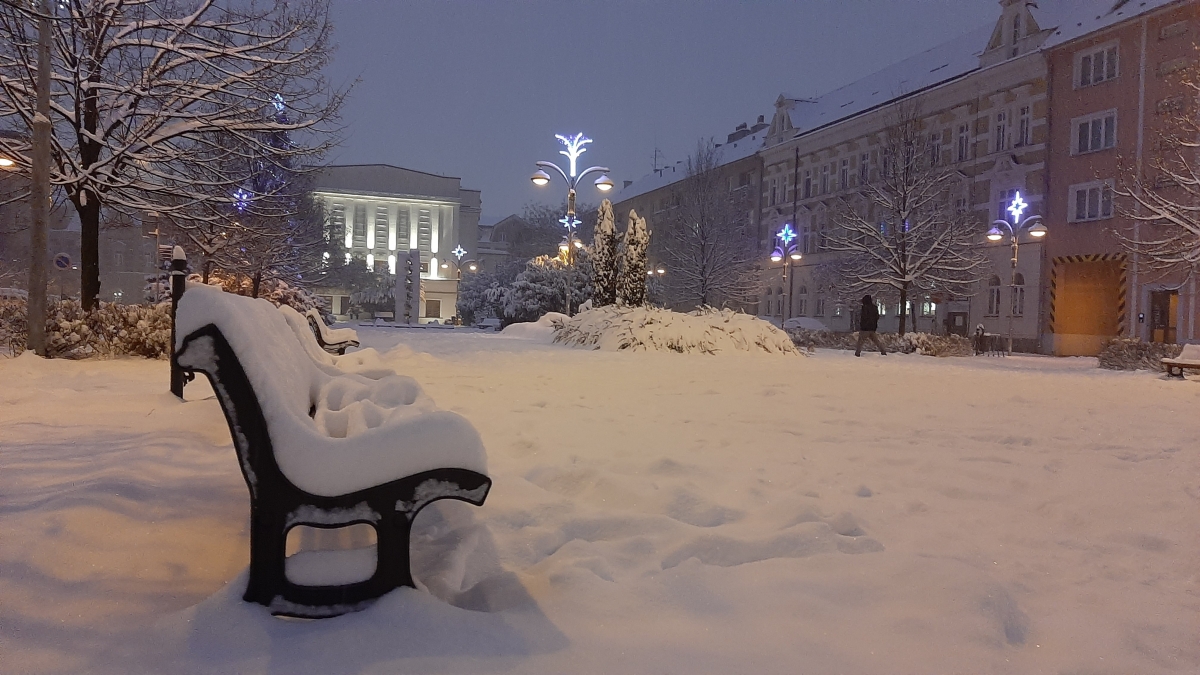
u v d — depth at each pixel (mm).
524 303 43469
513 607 2166
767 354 17406
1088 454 5164
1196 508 3680
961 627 2123
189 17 13562
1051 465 4723
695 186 49344
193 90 13820
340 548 2604
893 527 3254
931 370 14359
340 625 1956
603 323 18531
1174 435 6133
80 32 13031
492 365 11875
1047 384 11539
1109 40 32312
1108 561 2932
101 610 2020
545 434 5254
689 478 3977
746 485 3818
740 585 2387
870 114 45531
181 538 2582
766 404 7500
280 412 2057
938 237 32688
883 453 4934
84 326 11359
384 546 2092
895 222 33125
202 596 2191
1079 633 2223
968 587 2348
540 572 2492
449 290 76188
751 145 61781
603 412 6527
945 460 4766
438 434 2125
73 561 2273
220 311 2037
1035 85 35625
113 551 2395
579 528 3037
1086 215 33312
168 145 14414
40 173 10219
